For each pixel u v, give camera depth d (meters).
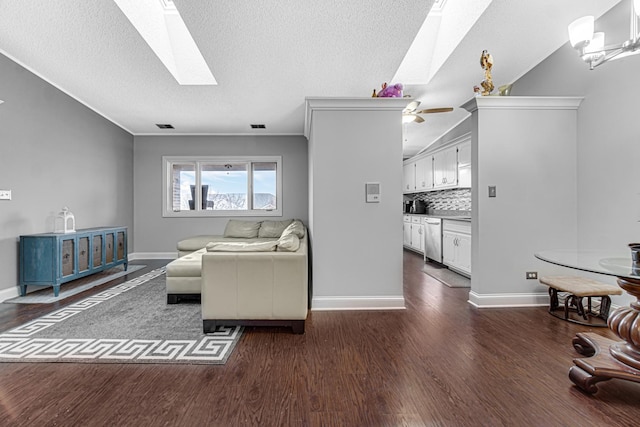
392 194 2.85
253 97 3.92
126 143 5.32
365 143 2.84
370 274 2.85
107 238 4.11
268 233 5.02
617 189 2.55
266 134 5.67
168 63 3.28
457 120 5.09
